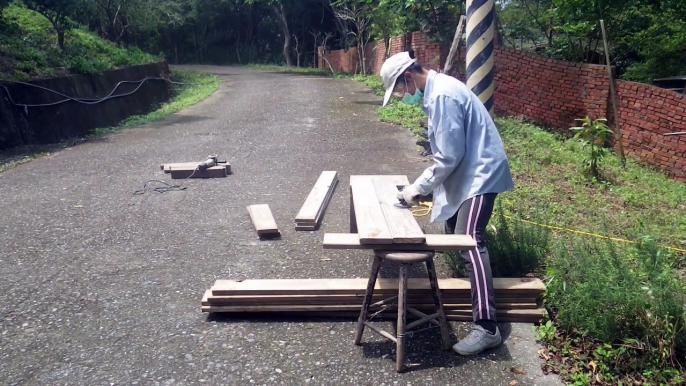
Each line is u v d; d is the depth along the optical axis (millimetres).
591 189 6797
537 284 3775
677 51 11008
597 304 3375
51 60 12875
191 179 7414
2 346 3570
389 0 13000
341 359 3396
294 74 26312
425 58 13203
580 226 5359
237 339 3605
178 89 20078
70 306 4051
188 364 3363
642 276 3664
